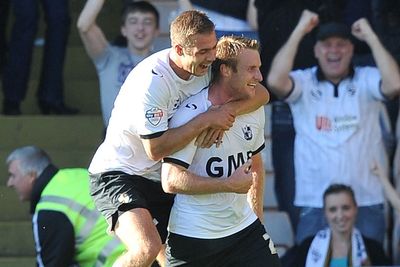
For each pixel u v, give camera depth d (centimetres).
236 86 1330
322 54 1841
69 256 1594
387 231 1889
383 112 1909
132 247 1346
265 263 1392
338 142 1845
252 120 1359
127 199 1366
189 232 1376
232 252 1391
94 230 1603
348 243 1814
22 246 1970
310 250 1831
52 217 1588
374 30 1980
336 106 1850
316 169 1850
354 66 1880
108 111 1962
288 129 1912
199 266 1394
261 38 1948
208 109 1330
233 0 1952
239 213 1380
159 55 1337
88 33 1944
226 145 1348
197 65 1297
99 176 1393
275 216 1975
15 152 1658
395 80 1825
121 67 1952
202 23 1284
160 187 1403
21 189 1658
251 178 1351
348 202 1802
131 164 1381
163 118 1316
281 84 1834
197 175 1341
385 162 1881
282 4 1948
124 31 1948
